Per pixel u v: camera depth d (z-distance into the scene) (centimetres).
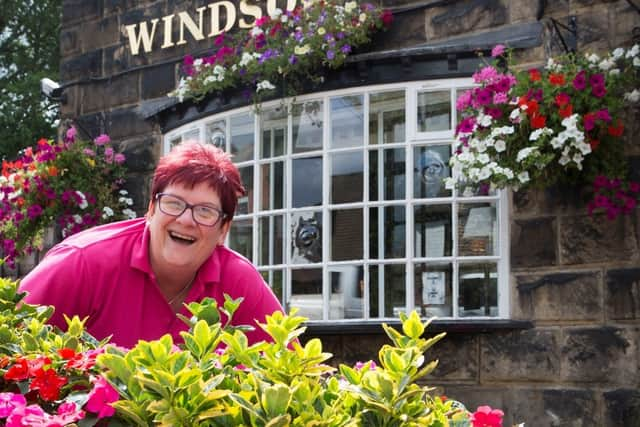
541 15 595
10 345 201
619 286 555
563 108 537
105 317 282
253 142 684
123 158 775
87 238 289
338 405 170
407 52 616
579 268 568
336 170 648
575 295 567
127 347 282
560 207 577
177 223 269
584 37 582
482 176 554
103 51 812
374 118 637
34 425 157
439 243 612
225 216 279
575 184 571
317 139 656
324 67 652
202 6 744
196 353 180
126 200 775
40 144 768
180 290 290
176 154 275
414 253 618
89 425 165
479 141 564
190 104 723
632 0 570
